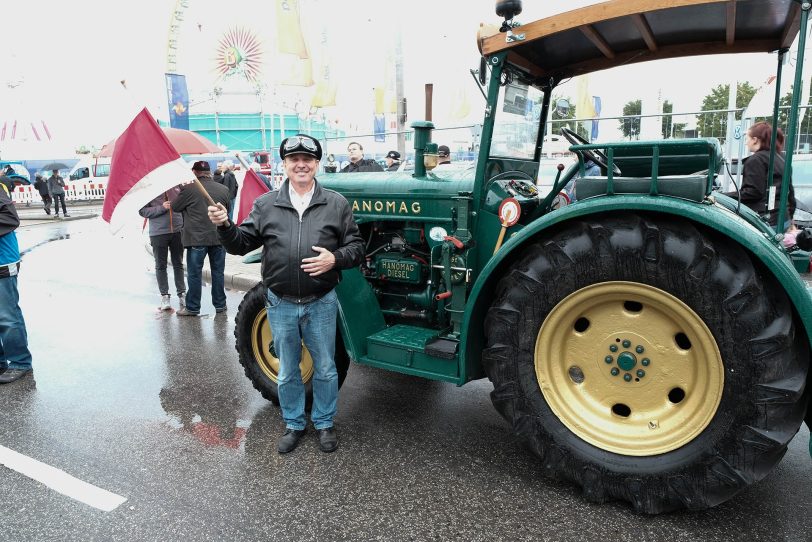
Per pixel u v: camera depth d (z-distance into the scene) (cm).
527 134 371
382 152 1716
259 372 373
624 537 233
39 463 303
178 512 257
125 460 305
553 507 255
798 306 212
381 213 371
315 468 294
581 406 256
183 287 666
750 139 447
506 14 278
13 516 256
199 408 375
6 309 425
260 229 292
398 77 1102
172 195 588
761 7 262
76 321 605
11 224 417
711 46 322
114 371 449
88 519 253
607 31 297
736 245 226
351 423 349
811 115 696
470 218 326
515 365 261
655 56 335
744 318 215
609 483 246
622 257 234
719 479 224
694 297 223
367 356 333
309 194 294
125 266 956
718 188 365
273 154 1298
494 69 300
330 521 248
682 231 227
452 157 841
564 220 254
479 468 292
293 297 294
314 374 314
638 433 244
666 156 246
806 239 314
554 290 249
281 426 346
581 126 859
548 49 320
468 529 241
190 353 494
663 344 239
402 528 242
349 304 333
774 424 215
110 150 502
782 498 259
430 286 354
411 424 346
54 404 384
